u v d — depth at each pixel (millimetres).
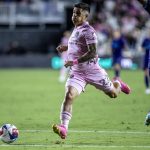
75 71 24109
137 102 44219
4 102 44906
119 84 25422
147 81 52031
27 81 68500
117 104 42875
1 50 97062
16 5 97875
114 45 60344
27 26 98875
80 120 33062
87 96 50000
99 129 29016
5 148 23031
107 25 97188
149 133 27406
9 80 69938
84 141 24953
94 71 24141
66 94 23625
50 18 98812
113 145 23797
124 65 92625
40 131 28281
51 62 95125
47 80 70188
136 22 98312
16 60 94688
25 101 45688
